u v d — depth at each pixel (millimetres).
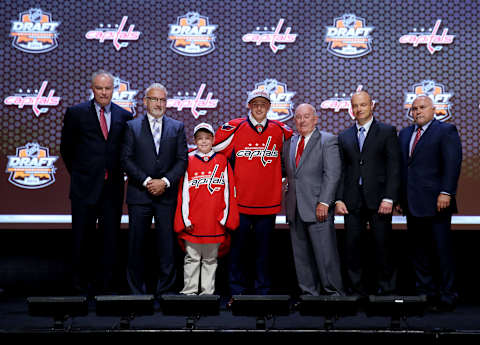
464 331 3207
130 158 3965
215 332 3281
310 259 4172
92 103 4102
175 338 3273
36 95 4820
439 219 4059
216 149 4156
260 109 4113
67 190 4832
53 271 4871
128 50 4855
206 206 3945
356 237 4062
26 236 4863
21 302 4473
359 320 3715
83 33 4844
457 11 4859
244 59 4875
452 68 4855
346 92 4879
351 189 4062
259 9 4883
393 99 4871
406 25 4863
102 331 3258
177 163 3994
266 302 3297
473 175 4820
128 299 3301
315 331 3277
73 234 4074
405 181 4164
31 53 4820
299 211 4086
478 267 4809
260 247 4137
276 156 4141
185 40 4871
